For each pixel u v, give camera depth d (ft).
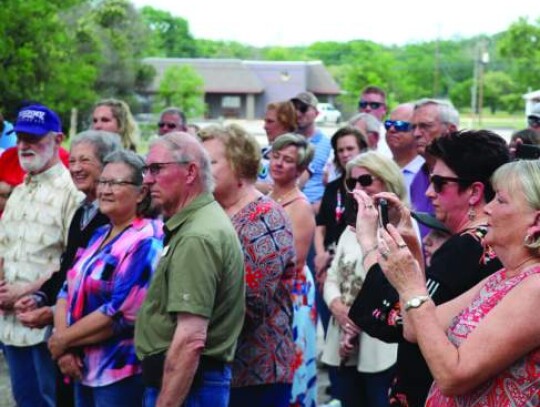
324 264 20.62
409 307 9.38
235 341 13.01
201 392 12.65
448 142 11.24
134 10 168.35
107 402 14.56
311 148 18.79
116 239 14.78
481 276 10.46
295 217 18.21
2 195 21.29
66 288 15.60
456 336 9.39
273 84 228.84
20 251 17.76
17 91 94.27
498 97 223.71
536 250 9.07
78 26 138.10
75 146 16.67
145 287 14.44
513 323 8.71
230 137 14.56
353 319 11.18
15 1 90.94
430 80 238.07
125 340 14.56
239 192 14.64
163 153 12.66
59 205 17.66
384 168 15.19
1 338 17.90
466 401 9.16
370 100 31.07
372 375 16.14
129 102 157.17
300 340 17.40
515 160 10.26
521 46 180.55
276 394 14.53
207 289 12.28
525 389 8.79
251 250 14.21
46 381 17.49
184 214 12.69
